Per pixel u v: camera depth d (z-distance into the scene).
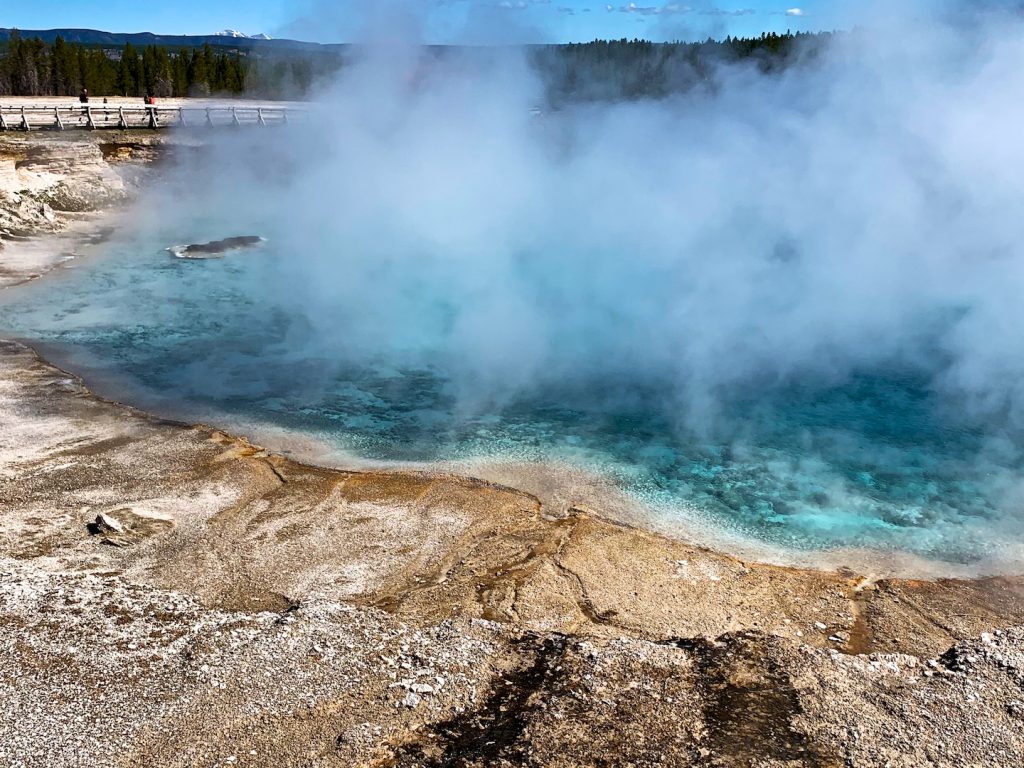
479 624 9.17
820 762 7.09
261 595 9.81
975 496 12.75
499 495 12.34
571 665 8.42
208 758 7.13
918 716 7.64
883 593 10.23
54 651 8.40
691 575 10.45
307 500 12.02
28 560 10.19
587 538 11.20
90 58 50.22
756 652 8.66
